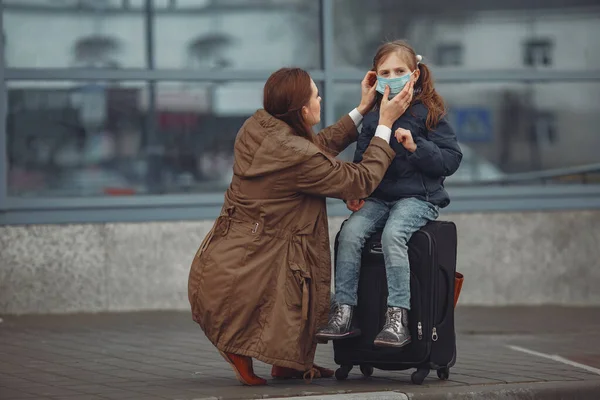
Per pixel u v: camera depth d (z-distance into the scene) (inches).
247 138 577.3
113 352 718.5
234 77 942.4
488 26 1006.4
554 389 592.1
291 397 542.0
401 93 574.9
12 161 900.6
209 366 658.8
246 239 565.0
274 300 563.8
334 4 970.7
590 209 1016.9
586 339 823.1
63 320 873.5
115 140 922.1
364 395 547.5
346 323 574.9
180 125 935.0
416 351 571.8
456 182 1001.5
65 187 912.3
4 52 901.8
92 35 920.3
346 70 969.5
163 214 927.7
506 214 1001.5
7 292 894.4
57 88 909.8
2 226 894.4
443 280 586.9
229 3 948.0
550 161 1015.0
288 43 960.3
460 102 1002.1
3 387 578.2
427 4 994.7
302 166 561.0
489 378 614.5
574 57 1020.5
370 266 584.4
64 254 906.7
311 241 574.6
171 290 929.5
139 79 924.6
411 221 573.3
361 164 570.9
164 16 934.4
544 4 1016.9
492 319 920.9
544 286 1008.9
